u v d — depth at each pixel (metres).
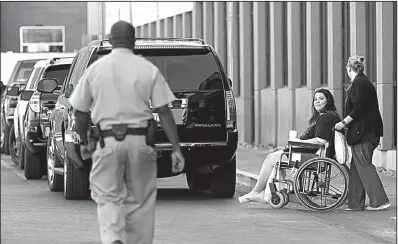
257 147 53.50
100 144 16.06
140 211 16.27
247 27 55.84
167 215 25.53
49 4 105.81
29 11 105.75
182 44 27.86
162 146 27.20
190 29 68.50
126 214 16.27
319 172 25.84
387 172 37.00
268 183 26.75
